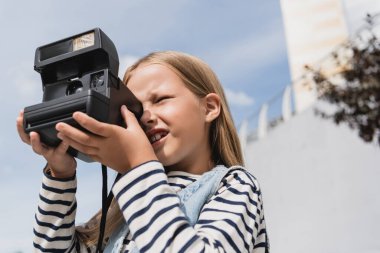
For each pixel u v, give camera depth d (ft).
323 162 25.14
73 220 4.27
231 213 3.49
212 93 4.91
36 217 4.19
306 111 26.76
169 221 2.99
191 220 3.67
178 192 4.07
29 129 3.44
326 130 25.13
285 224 26.63
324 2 55.72
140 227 3.02
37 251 4.11
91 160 4.13
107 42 3.77
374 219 21.71
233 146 5.12
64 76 3.92
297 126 27.43
